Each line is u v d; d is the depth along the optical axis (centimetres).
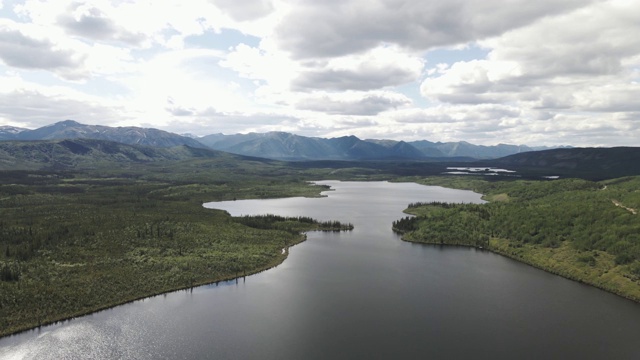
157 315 13088
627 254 16275
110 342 11269
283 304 14162
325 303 14288
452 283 16450
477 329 12319
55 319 12344
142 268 16375
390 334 11975
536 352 10981
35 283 13775
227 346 11181
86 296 13638
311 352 10894
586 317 13138
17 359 10294
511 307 13988
